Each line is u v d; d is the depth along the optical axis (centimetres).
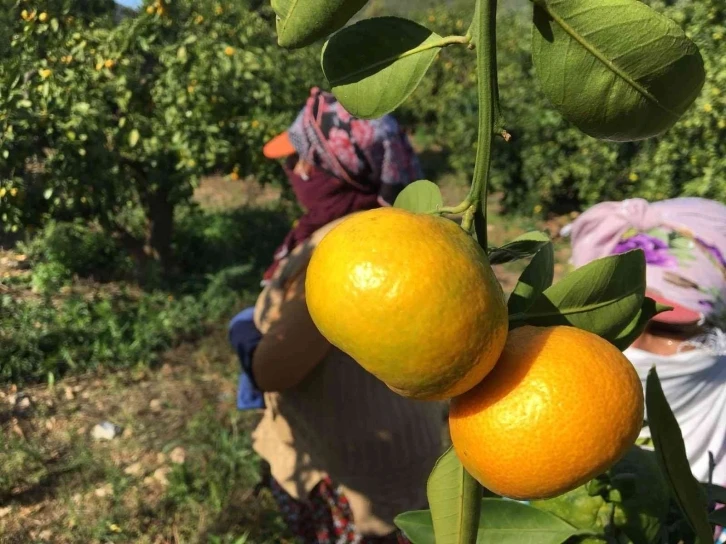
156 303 158
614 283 21
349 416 55
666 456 21
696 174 175
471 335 17
